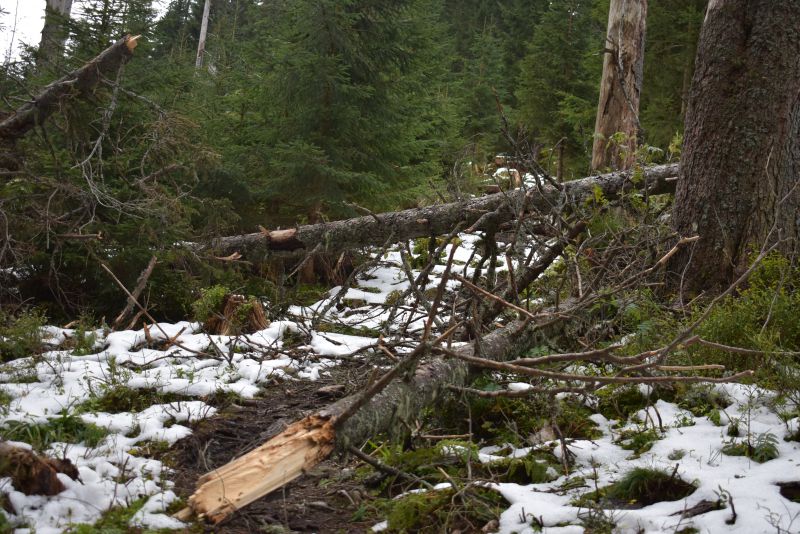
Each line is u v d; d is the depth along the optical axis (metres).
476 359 3.56
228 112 10.26
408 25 10.07
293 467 2.88
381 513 3.23
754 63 5.64
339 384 5.15
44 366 5.00
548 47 17.25
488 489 3.31
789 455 3.38
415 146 10.59
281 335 6.42
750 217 5.61
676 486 3.21
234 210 9.20
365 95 9.55
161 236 7.00
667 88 14.90
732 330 4.50
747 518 2.75
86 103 6.58
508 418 4.26
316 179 9.18
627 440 3.91
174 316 7.50
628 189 7.26
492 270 5.71
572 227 5.93
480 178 11.02
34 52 6.82
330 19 9.20
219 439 4.05
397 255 11.03
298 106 9.70
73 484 3.03
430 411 4.25
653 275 5.80
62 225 6.68
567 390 3.66
